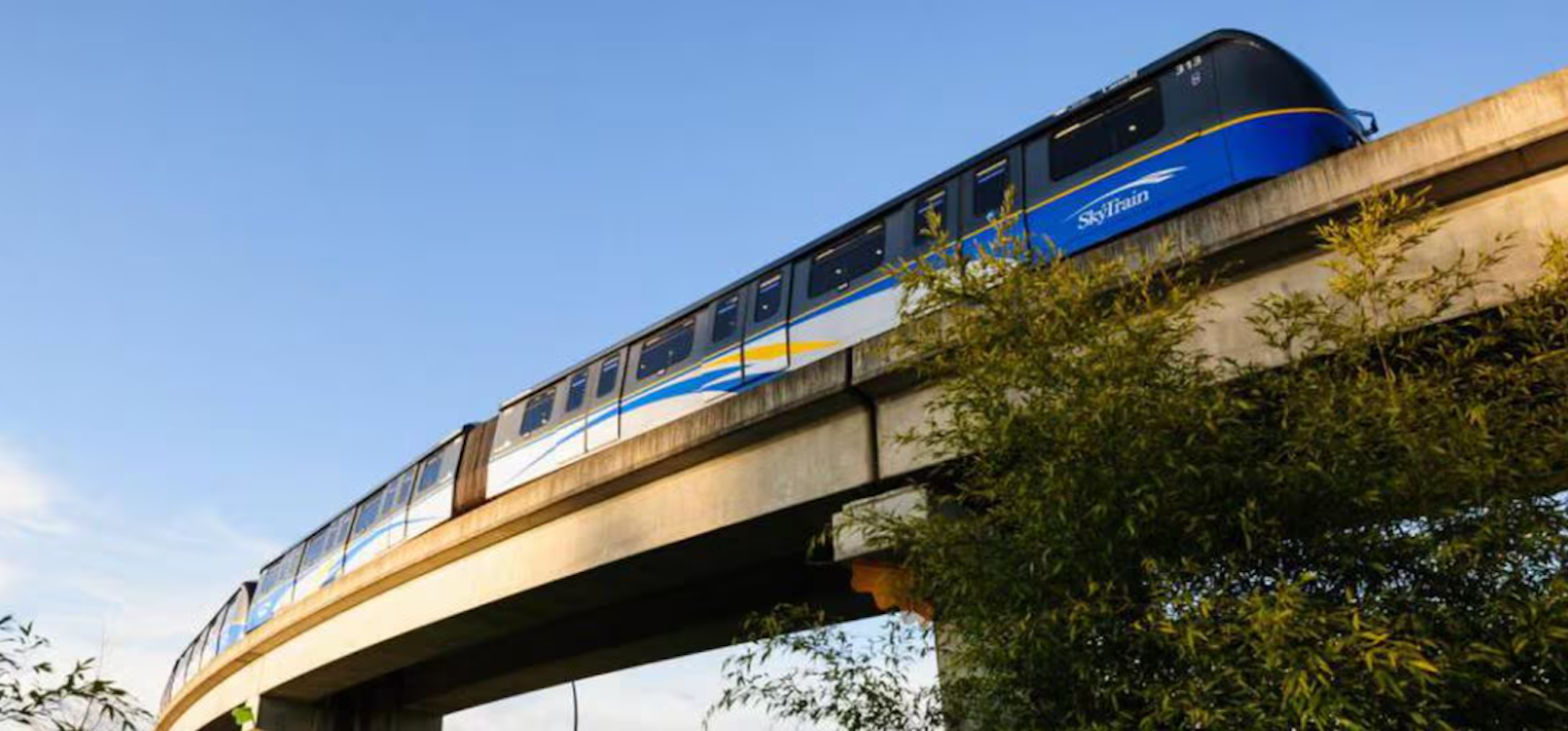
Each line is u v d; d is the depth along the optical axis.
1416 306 8.79
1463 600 5.45
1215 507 5.98
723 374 16.80
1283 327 8.82
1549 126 8.34
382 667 22.89
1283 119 11.01
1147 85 12.34
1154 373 6.45
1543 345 6.09
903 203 14.98
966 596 6.85
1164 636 5.81
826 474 12.71
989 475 7.11
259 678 26.19
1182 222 10.16
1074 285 7.17
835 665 7.49
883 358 11.94
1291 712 5.04
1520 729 5.25
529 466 20.59
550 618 18.94
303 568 28.50
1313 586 5.78
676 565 15.57
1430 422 5.74
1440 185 8.85
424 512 23.22
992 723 6.79
